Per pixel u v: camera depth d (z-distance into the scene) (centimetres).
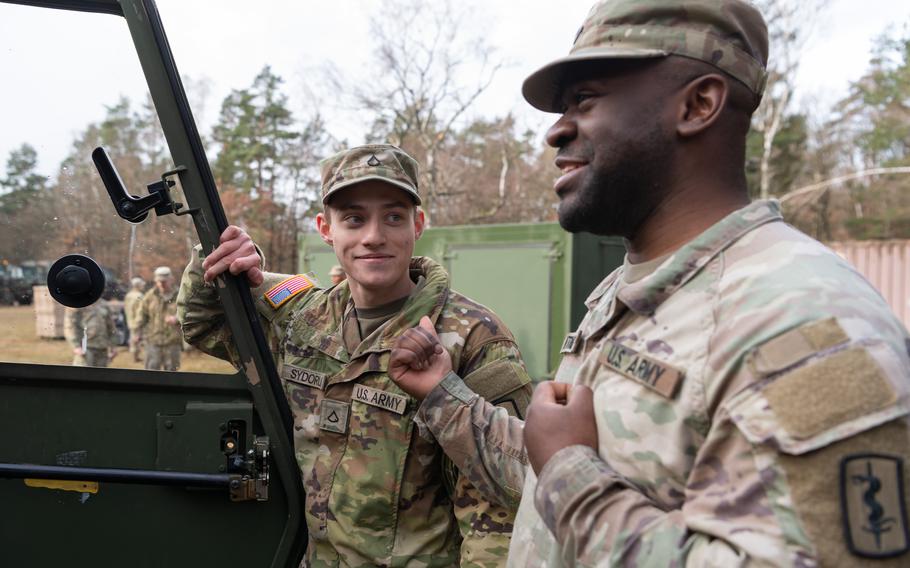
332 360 171
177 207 152
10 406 156
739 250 89
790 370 74
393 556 157
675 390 85
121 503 157
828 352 73
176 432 154
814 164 2889
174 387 155
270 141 2072
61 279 151
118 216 160
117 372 154
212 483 152
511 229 586
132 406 156
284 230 2048
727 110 94
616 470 90
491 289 596
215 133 2058
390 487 158
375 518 159
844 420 70
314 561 162
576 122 100
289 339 178
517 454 139
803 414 71
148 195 150
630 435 89
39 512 157
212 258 153
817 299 77
